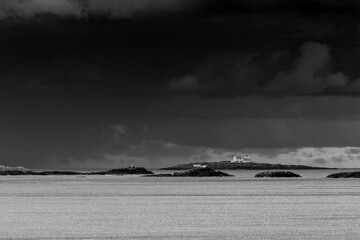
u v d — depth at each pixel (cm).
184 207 9531
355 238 5791
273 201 10906
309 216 7888
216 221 7325
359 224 6906
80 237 5916
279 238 5844
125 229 6538
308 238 5819
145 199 11581
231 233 6200
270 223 7069
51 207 9500
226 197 12175
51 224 6981
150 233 6209
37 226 6788
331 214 8162
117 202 10750
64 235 6047
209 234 6134
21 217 7819
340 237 5862
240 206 9700
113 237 5925
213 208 9319
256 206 9688
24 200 11238
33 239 5784
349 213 8294
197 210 8962
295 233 6169
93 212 8600
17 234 6109
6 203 10412
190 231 6369
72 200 11262
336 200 11088
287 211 8700
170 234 6134
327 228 6550
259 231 6344
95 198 11888
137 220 7456
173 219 7588
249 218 7675
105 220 7462
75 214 8269
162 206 9744
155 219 7581
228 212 8581
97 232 6281
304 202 10581
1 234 6106
